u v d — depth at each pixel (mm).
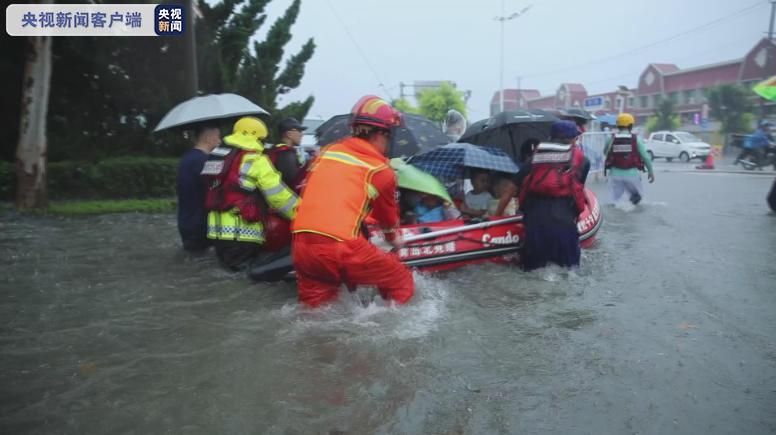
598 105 55562
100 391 2895
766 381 2998
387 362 3240
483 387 2963
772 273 5145
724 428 2561
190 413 2693
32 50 9148
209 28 13289
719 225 7809
